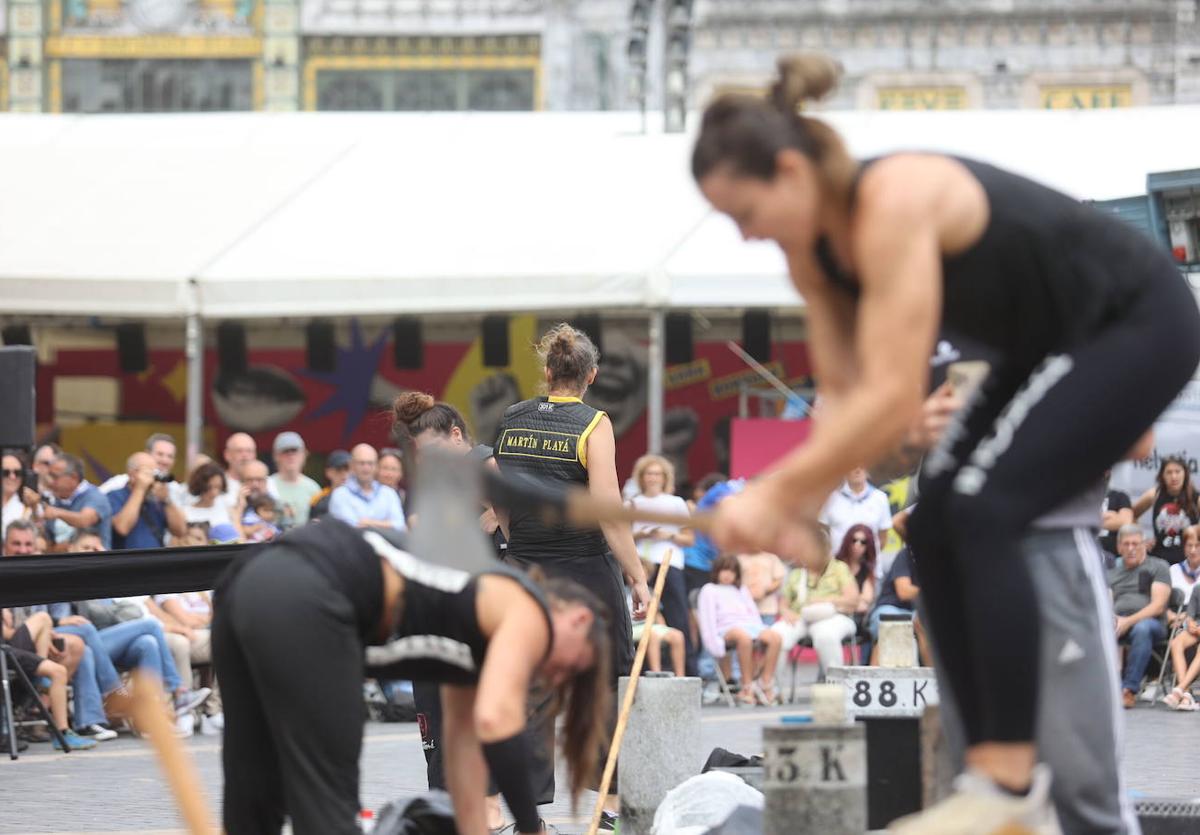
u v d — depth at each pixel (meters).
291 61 168.38
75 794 30.09
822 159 12.09
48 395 74.81
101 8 168.00
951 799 12.13
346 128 69.50
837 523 49.81
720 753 24.17
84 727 39.28
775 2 161.88
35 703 37.62
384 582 15.28
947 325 12.72
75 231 60.78
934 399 13.06
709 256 56.56
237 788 15.94
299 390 74.88
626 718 22.69
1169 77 161.62
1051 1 162.00
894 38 162.88
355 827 15.01
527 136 66.56
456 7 168.88
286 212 61.44
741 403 73.00
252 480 48.94
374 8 169.00
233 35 168.25
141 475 44.56
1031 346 12.61
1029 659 11.88
